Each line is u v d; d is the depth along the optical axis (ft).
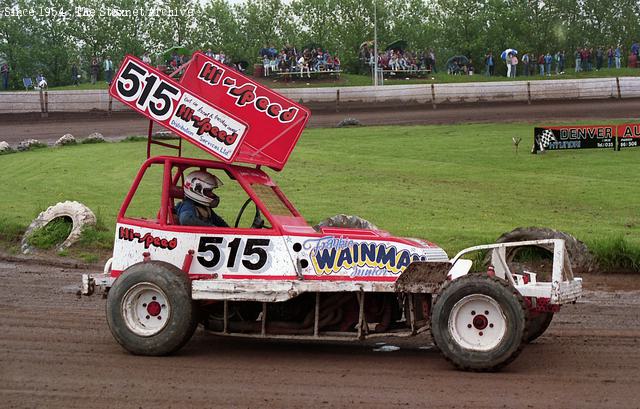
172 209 25.89
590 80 137.90
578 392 20.11
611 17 257.96
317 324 23.66
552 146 87.61
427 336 27.91
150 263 23.86
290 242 24.00
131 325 23.82
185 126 25.05
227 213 52.11
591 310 32.65
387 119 121.80
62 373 21.95
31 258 44.73
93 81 177.88
